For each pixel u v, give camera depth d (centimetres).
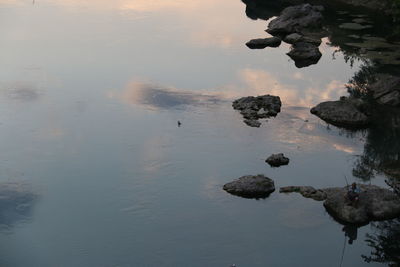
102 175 3969
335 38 7338
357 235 3347
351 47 6950
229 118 4916
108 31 7644
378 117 4997
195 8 9456
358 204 3538
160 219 3462
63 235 3297
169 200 3675
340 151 4381
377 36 7362
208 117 4934
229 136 4581
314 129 4747
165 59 6481
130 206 3606
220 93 5506
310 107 5219
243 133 4641
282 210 3575
